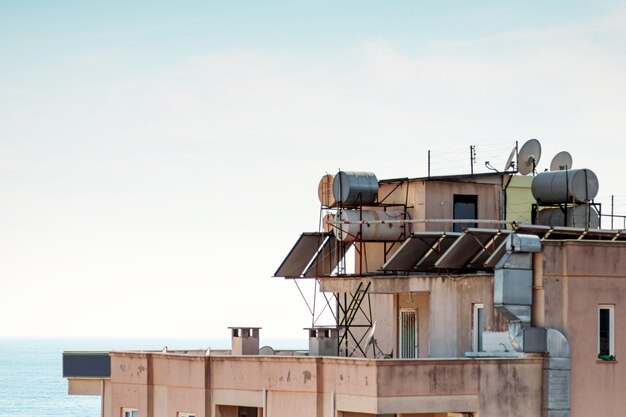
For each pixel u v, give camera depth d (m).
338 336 71.50
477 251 68.12
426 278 69.81
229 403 66.38
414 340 72.62
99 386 80.44
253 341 74.19
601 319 63.94
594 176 72.94
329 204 77.19
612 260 64.00
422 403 59.59
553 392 62.22
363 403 59.53
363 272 77.75
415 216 75.88
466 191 76.75
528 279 63.00
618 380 63.78
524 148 77.81
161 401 70.06
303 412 62.47
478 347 66.81
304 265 77.50
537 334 62.38
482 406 60.78
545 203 73.94
